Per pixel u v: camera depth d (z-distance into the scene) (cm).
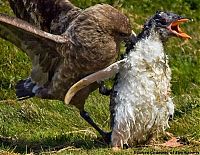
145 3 2112
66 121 1489
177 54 1942
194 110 1505
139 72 1184
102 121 1509
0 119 1473
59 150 1212
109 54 1203
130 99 1184
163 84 1206
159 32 1203
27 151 1234
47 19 1291
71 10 1267
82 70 1206
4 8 1883
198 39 2036
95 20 1191
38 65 1248
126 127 1191
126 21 1207
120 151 1173
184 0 2197
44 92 1261
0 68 1728
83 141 1293
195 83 1855
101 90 1247
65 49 1197
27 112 1503
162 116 1214
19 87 1299
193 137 1328
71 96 1205
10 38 1234
